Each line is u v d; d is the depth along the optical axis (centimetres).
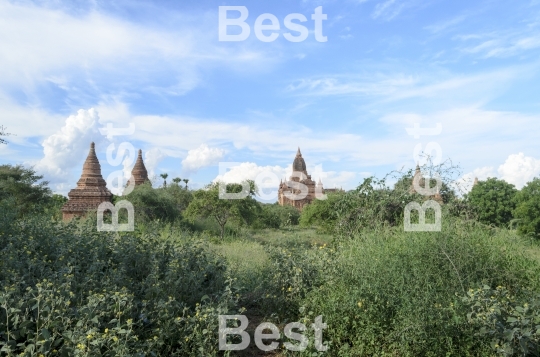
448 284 514
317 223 2466
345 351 470
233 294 583
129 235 737
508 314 453
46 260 621
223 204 2106
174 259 609
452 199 838
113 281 540
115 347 395
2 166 3033
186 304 542
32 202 2806
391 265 532
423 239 602
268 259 745
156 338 430
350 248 712
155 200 2341
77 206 2575
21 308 432
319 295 547
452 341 444
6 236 682
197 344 450
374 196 917
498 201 2620
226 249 1163
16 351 410
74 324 439
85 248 647
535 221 2038
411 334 441
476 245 592
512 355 415
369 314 479
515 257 608
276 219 2945
